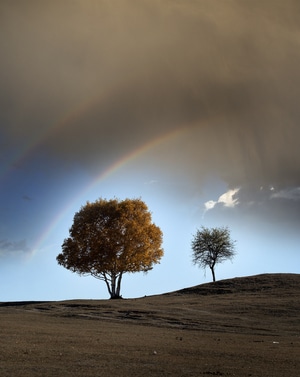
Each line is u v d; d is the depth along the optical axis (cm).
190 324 4944
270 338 4050
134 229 8175
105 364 2455
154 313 5600
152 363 2533
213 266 9325
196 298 6994
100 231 8150
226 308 5866
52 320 5066
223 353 2986
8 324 4431
